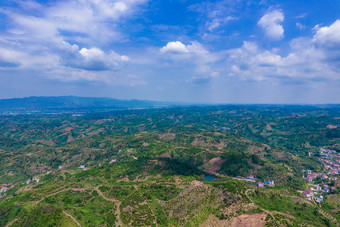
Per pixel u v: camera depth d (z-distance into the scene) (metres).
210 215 143.25
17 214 144.12
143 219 135.88
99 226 131.00
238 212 141.62
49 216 132.12
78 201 158.75
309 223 137.62
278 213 142.38
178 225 136.12
